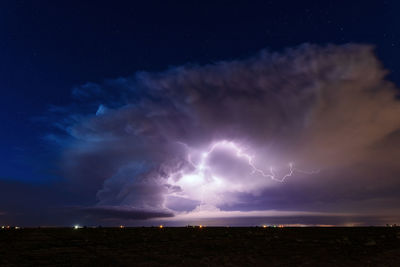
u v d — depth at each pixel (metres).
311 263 14.26
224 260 14.88
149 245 18.66
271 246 18.53
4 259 14.06
